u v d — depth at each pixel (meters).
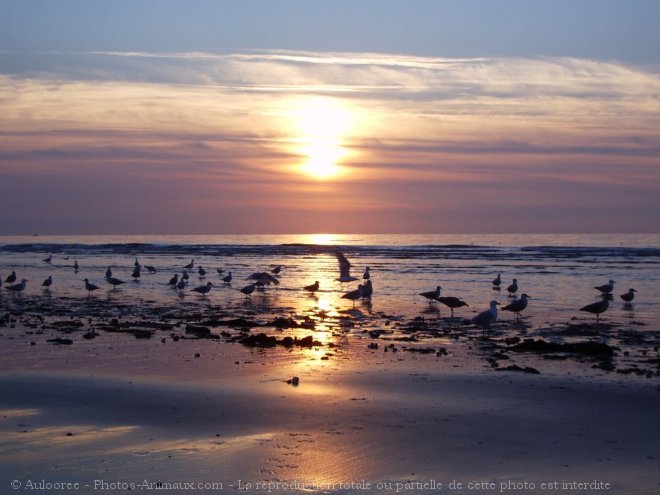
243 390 16.06
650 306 33.19
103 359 19.66
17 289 40.06
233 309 31.91
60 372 17.89
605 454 12.02
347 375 17.73
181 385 16.52
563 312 30.86
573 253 81.94
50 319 28.08
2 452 11.91
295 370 18.33
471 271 55.44
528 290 40.62
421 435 12.93
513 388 16.41
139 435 12.83
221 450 12.05
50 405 14.80
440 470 11.27
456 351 21.31
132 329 24.98
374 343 22.38
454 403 15.05
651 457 11.86
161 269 61.09
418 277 49.91
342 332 25.05
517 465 11.47
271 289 41.88
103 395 15.56
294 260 73.69
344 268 24.66
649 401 15.25
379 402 15.09
